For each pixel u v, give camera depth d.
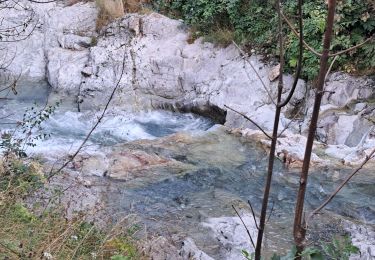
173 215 5.84
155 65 10.76
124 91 10.52
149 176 6.91
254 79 9.66
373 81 8.85
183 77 10.54
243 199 6.48
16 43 11.88
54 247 3.49
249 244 5.18
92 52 11.26
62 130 9.05
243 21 10.38
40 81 11.47
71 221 4.09
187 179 6.93
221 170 7.28
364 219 6.00
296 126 8.70
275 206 6.29
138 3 12.17
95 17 12.16
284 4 9.44
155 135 9.24
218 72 10.25
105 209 5.27
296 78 1.52
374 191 6.64
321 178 7.00
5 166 4.66
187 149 7.96
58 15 12.26
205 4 11.01
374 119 8.14
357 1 8.84
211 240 5.27
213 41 10.73
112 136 9.02
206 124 9.77
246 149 8.02
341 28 8.95
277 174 7.20
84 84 10.74
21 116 9.48
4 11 12.17
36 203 4.32
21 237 3.66
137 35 11.37
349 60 9.19
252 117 9.06
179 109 10.20
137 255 4.07
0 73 11.45
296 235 1.66
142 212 5.81
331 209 6.23
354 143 8.09
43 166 5.73
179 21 11.41
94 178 6.64
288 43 9.34
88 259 3.69
